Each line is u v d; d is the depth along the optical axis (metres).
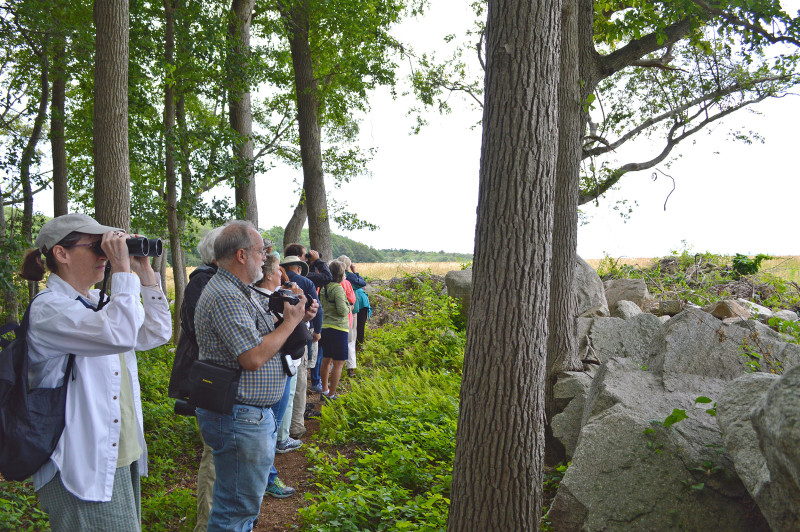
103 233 2.68
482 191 3.52
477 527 3.42
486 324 3.45
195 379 3.32
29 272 2.75
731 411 3.51
